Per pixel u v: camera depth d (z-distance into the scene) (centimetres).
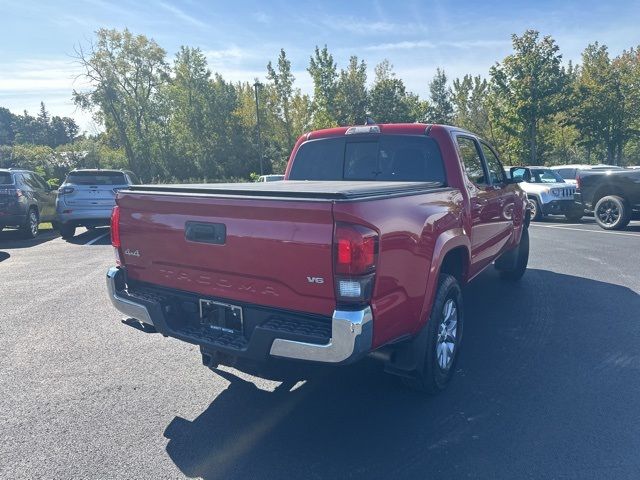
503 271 745
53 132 13538
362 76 4603
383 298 306
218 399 397
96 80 5041
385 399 395
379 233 297
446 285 394
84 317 606
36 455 321
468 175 504
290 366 329
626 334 527
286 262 300
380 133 513
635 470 299
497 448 324
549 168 1780
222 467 309
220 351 328
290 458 318
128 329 562
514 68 2870
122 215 388
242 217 315
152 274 376
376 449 326
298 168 565
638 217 1302
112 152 5691
